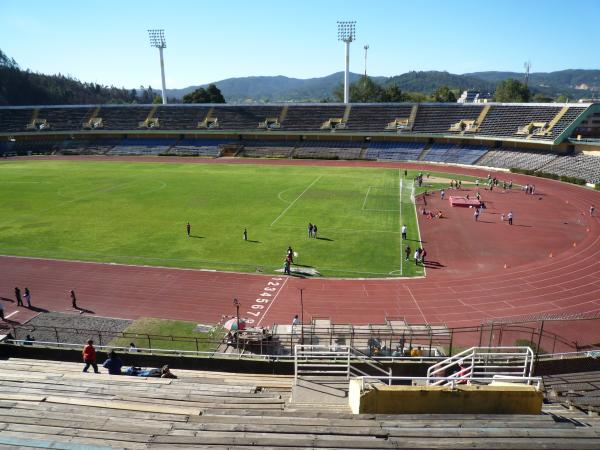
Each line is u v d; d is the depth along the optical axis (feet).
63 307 98.48
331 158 318.86
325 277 113.60
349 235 147.54
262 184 230.89
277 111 359.46
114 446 30.55
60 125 375.86
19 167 288.71
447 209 181.78
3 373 48.83
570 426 33.04
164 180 242.58
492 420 34.01
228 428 32.50
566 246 136.46
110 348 73.46
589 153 249.96
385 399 37.14
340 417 34.71
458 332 81.87
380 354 68.69
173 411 36.81
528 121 284.82
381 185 228.84
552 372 64.90
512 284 108.99
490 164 279.49
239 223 161.17
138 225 158.40
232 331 78.74
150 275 115.03
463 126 309.01
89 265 121.60
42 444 30.81
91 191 213.66
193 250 133.08
